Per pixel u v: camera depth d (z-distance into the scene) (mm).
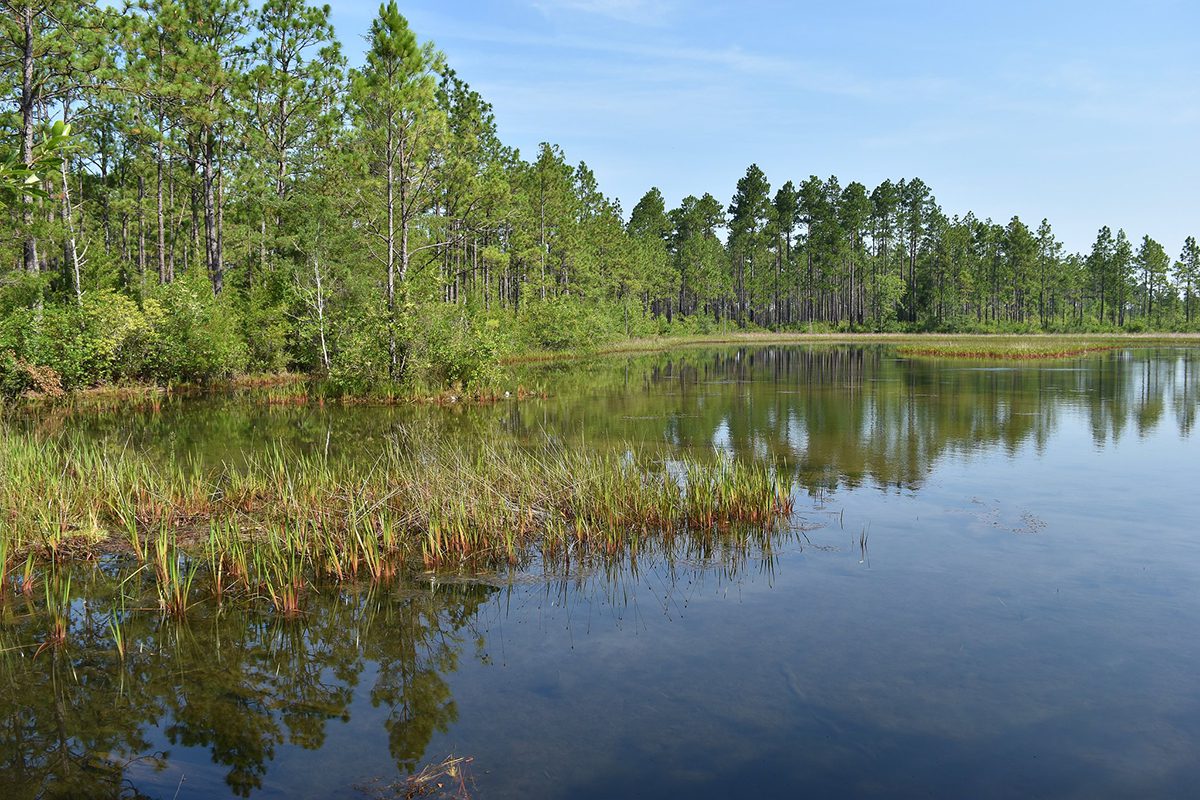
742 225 87750
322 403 19203
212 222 29047
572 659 4906
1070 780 3613
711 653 4980
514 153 38688
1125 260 93312
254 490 8492
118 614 5598
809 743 3926
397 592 6098
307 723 4141
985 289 90000
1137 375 27906
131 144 34062
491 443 12789
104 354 19750
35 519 7117
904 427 15133
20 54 20984
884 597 5949
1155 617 5531
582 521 7383
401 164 21484
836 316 98938
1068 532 7684
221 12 28891
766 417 16672
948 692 4449
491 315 35250
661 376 28656
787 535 7645
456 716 4207
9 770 3676
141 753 3834
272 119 31375
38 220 19766
